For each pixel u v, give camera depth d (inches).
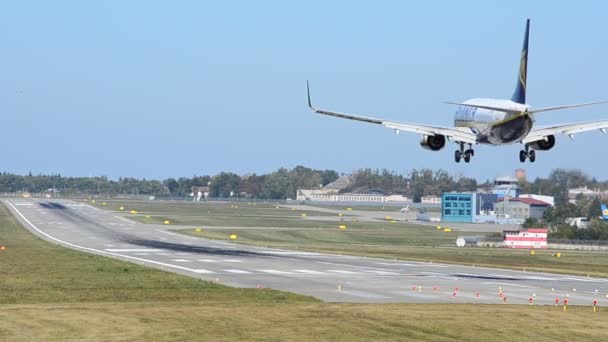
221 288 7401.6
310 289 7539.4
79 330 4827.8
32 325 4972.9
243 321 5216.5
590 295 7583.7
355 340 4672.7
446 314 5679.1
